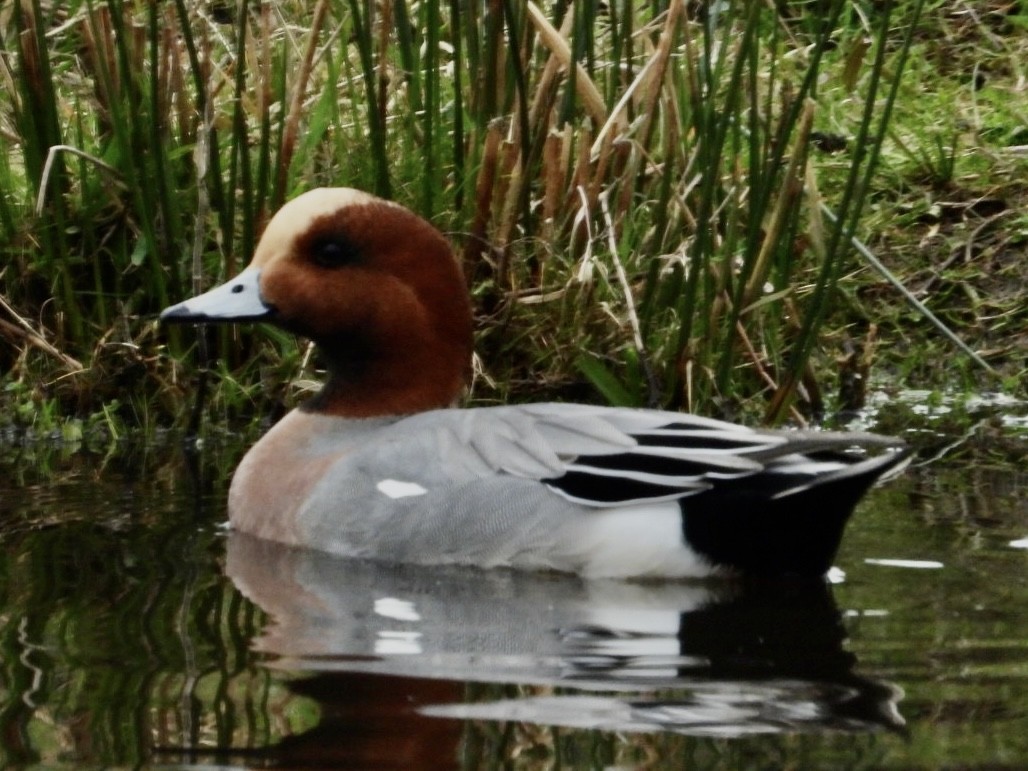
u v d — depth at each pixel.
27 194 12.95
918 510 9.80
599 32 13.85
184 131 12.97
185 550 9.16
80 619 7.69
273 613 7.86
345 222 9.91
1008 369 13.66
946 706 6.40
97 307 12.97
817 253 12.44
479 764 5.81
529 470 8.84
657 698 6.52
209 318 10.01
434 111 12.34
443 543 8.89
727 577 8.56
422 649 7.23
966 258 14.34
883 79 15.72
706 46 11.38
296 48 13.20
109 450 11.90
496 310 12.55
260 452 9.87
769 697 6.54
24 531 9.49
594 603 8.11
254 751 5.96
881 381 13.62
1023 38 16.36
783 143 11.55
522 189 12.29
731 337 12.04
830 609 7.86
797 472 8.32
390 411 10.01
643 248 12.62
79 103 13.17
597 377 12.00
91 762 5.90
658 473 8.57
